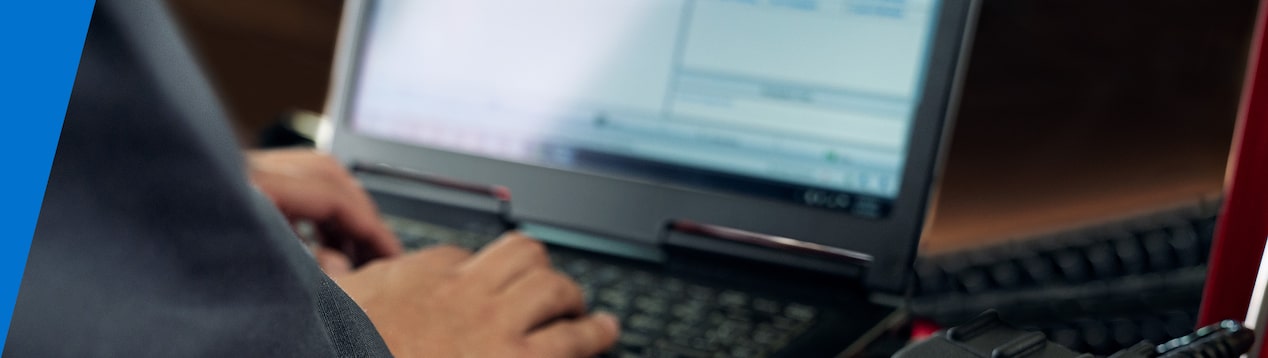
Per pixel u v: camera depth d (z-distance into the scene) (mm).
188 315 204
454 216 812
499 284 561
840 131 698
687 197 741
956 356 372
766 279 688
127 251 197
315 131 926
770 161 719
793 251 706
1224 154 700
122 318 199
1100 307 597
